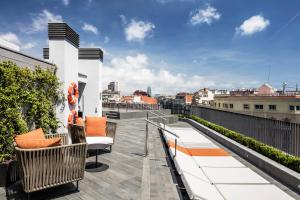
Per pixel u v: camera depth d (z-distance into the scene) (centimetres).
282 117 3070
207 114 1438
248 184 438
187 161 501
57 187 416
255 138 816
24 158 332
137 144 799
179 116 1892
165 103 2497
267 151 626
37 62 638
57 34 746
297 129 596
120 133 1038
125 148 732
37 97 625
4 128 488
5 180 410
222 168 534
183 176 387
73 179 390
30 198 370
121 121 1545
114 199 377
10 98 513
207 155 659
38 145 349
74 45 841
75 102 830
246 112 3700
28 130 592
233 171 512
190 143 861
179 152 562
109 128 670
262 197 385
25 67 582
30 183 340
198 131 1262
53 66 720
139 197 387
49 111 681
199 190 345
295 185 472
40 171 349
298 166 503
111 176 479
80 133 479
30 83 598
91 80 1321
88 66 1320
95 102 1316
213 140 1001
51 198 374
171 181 465
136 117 1783
